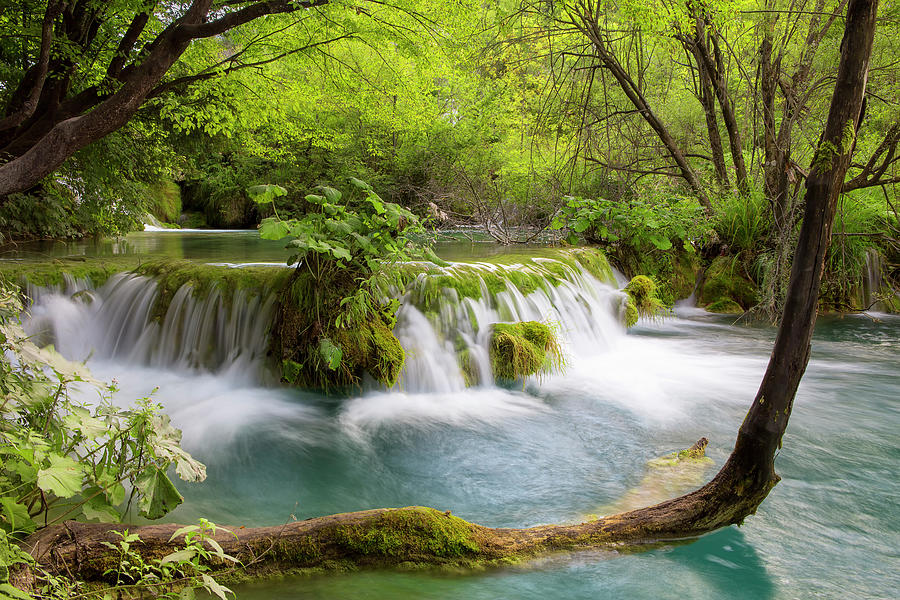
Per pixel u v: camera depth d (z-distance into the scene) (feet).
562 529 9.66
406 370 18.15
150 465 8.83
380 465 13.28
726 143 41.24
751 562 9.36
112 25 26.16
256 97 30.37
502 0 31.65
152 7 21.63
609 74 37.50
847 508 11.23
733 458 9.55
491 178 48.96
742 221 32.78
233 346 18.90
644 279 29.43
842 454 13.85
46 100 22.06
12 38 25.18
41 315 19.51
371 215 18.17
